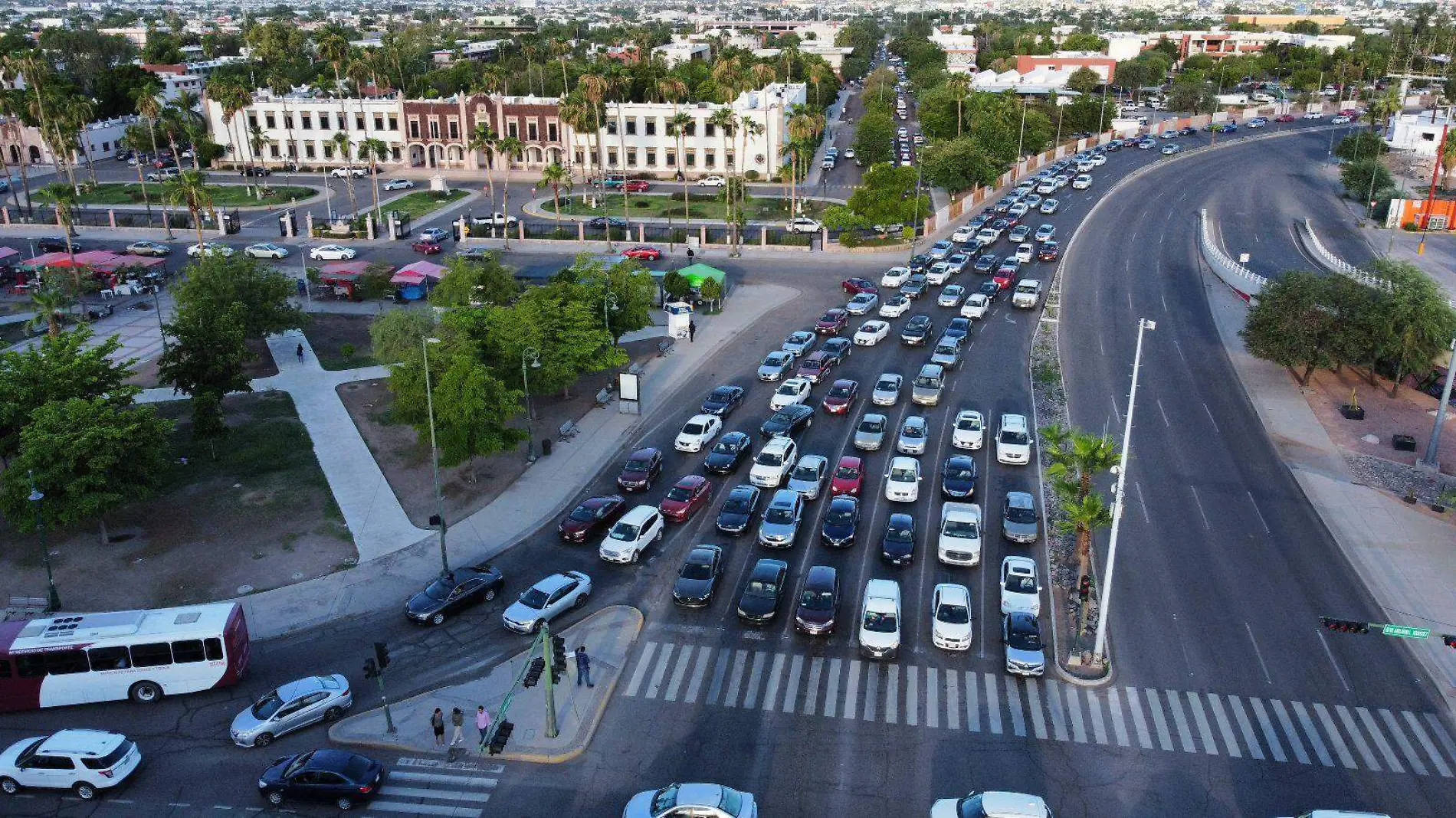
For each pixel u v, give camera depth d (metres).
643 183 123.38
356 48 175.62
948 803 26.42
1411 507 44.94
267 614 36.91
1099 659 33.34
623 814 26.64
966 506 41.94
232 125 138.62
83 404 39.53
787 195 118.88
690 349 66.81
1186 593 37.94
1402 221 99.19
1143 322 31.22
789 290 80.88
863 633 34.03
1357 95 193.38
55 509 37.97
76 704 32.09
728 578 39.12
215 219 100.50
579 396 58.94
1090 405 56.56
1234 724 30.73
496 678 33.22
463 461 47.94
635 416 55.72
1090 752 29.50
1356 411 54.94
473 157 137.88
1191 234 97.88
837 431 53.19
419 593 37.28
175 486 47.09
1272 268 84.00
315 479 47.84
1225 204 111.62
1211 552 40.91
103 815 27.45
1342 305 56.94
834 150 138.50
